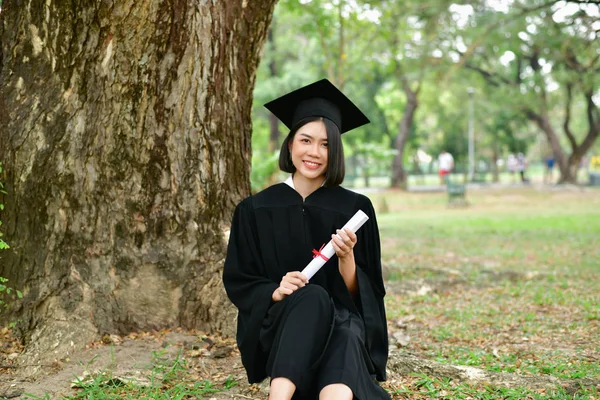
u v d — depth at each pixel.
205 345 4.38
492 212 20.67
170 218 4.58
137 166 4.52
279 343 2.73
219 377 3.97
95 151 4.46
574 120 54.25
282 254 3.16
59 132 4.42
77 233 4.46
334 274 3.16
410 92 34.62
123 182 4.52
